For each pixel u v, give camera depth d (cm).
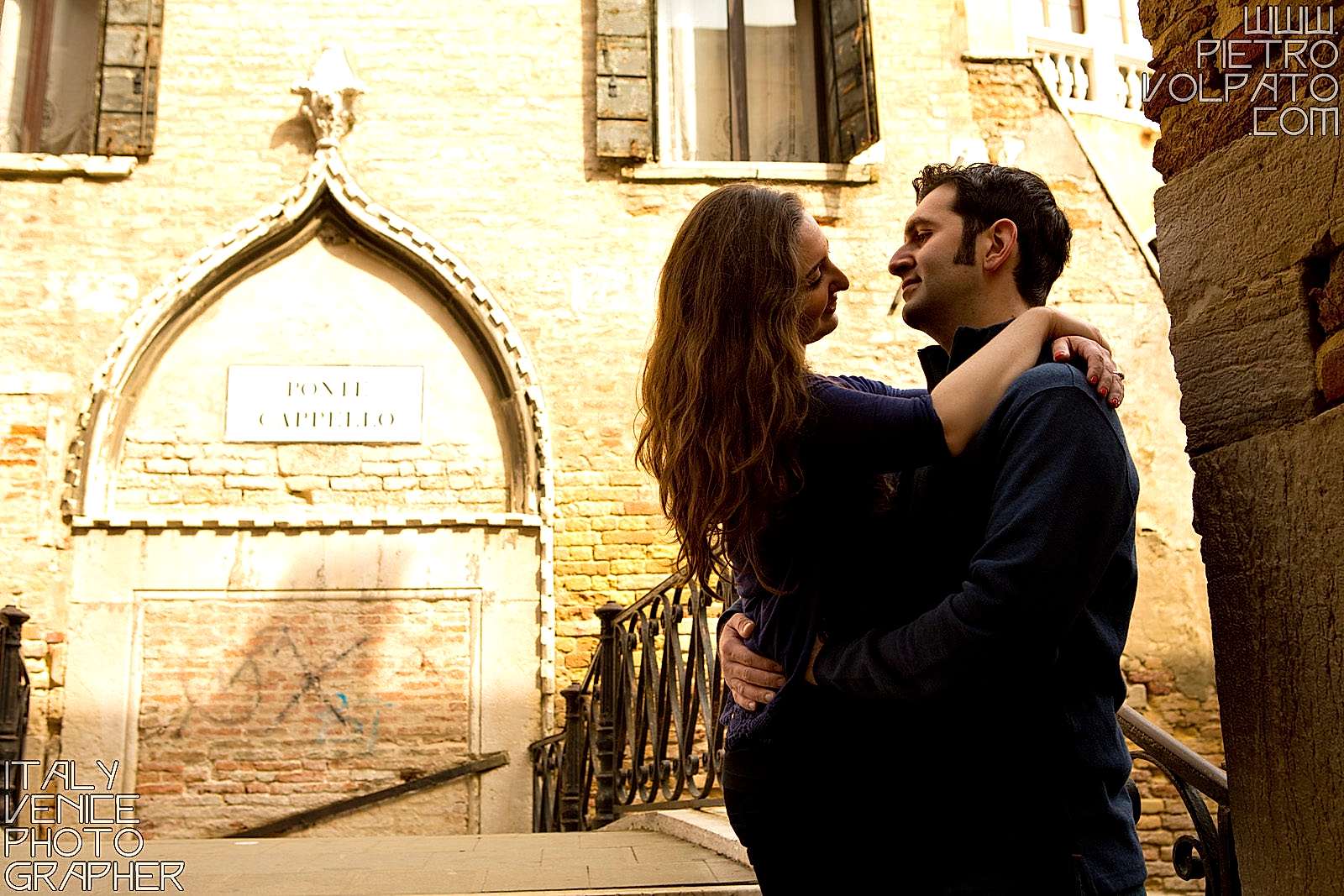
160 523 662
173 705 647
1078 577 112
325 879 280
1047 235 146
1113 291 739
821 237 138
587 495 689
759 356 127
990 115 757
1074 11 827
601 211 723
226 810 638
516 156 726
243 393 691
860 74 712
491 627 672
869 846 124
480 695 664
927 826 121
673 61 771
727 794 138
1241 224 158
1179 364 172
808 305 136
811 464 127
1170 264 175
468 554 679
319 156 706
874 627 127
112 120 699
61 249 688
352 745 653
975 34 770
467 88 732
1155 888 669
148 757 639
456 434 698
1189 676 696
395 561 676
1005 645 110
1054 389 120
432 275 706
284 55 724
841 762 126
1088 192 752
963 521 125
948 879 119
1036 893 117
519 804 653
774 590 131
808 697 129
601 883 269
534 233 717
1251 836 152
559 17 749
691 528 131
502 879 276
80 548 656
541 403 694
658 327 139
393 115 724
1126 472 118
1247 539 154
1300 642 142
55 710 637
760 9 785
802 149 768
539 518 681
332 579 670
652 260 720
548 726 662
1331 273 143
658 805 411
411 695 661
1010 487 117
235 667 655
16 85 724
